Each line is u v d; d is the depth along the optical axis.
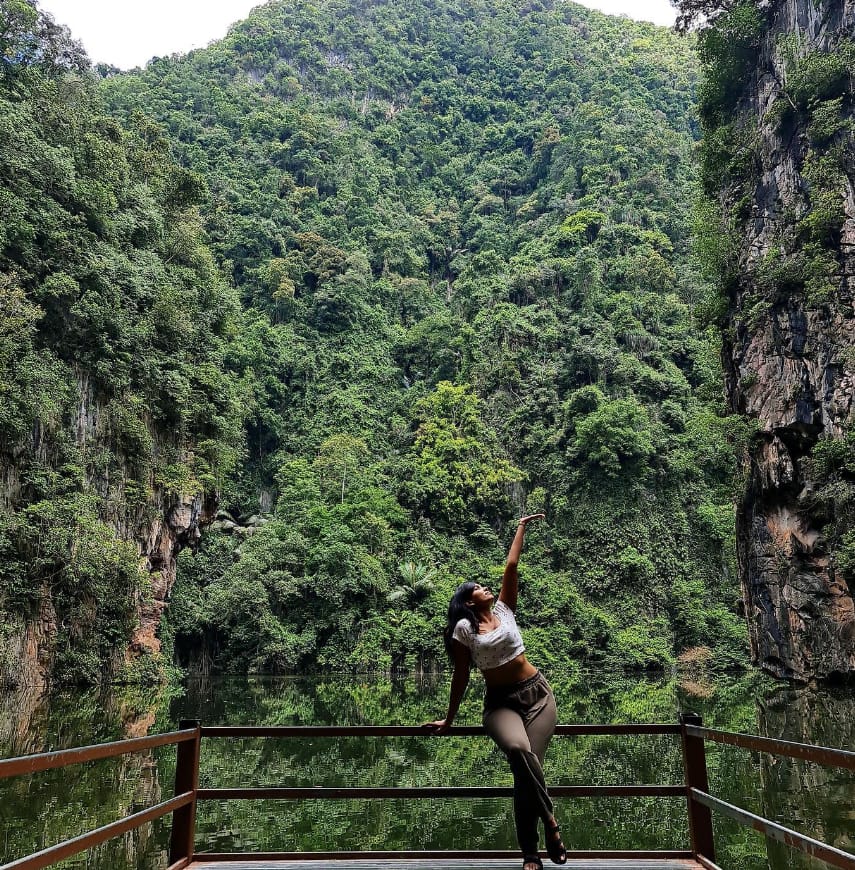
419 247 82.69
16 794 9.59
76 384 26.09
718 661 44.91
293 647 41.47
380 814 9.73
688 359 59.50
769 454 23.83
